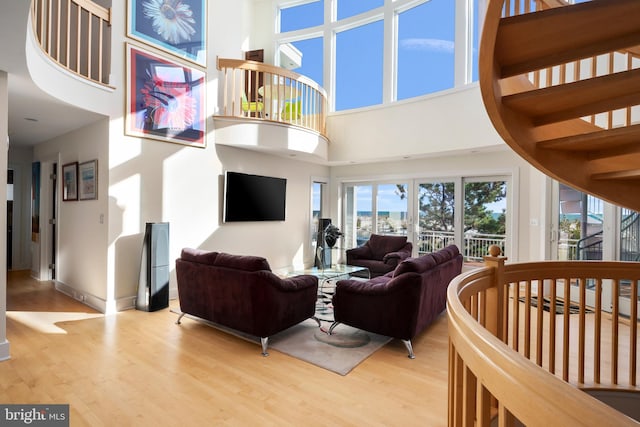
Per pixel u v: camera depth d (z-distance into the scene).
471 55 5.30
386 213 7.04
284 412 2.08
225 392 2.29
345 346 3.07
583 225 4.48
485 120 4.88
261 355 2.88
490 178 5.74
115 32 3.97
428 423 1.99
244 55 7.11
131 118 4.10
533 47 1.59
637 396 2.18
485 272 1.90
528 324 2.14
